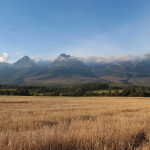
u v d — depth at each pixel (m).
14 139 4.58
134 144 5.22
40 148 4.22
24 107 20.41
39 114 11.83
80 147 4.37
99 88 144.50
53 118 9.83
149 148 4.54
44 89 128.75
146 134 6.08
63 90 129.88
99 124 7.09
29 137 4.68
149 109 17.17
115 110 15.59
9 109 16.91
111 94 101.56
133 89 99.81
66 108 18.16
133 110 16.27
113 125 7.07
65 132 5.64
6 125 7.52
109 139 5.04
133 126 6.69
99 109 16.61
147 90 110.50
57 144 4.46
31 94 100.94
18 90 101.50
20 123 7.57
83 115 11.31
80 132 5.33
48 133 5.15
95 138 4.97
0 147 4.07
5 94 97.50
